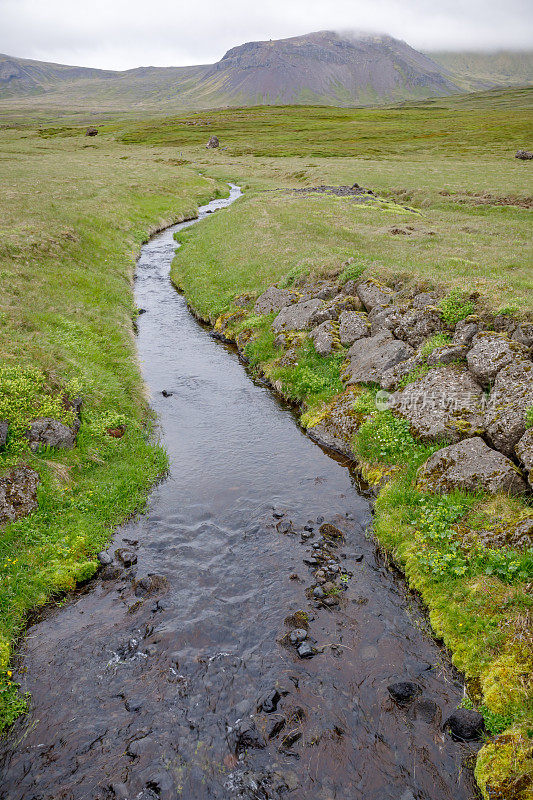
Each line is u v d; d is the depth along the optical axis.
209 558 12.52
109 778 7.84
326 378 20.56
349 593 11.42
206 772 7.93
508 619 9.79
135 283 37.00
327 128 150.00
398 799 7.55
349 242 36.97
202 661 9.77
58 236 35.97
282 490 15.34
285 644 10.11
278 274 30.80
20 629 10.60
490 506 12.33
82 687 9.31
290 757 8.11
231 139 137.50
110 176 72.06
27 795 7.64
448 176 69.69
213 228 48.28
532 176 66.56
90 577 12.12
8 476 13.40
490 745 8.00
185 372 23.75
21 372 16.80
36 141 133.25
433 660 9.80
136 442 17.38
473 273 24.64
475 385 15.89
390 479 14.91
